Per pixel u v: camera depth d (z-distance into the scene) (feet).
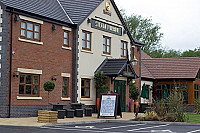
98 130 48.55
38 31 72.23
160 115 67.41
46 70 73.41
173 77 117.08
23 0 72.18
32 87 70.08
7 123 54.90
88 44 85.51
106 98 70.64
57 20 76.38
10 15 65.77
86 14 84.33
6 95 64.23
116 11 95.66
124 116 76.59
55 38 76.33
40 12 73.41
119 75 84.84
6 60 64.39
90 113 74.28
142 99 111.75
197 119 70.85
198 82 121.70
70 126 53.88
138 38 186.91
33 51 70.38
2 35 64.54
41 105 71.56
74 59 80.79
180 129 52.42
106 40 91.86
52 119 56.24
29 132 43.55
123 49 98.94
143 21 189.16
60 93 77.00
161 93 119.34
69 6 86.17
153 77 119.03
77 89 80.79
